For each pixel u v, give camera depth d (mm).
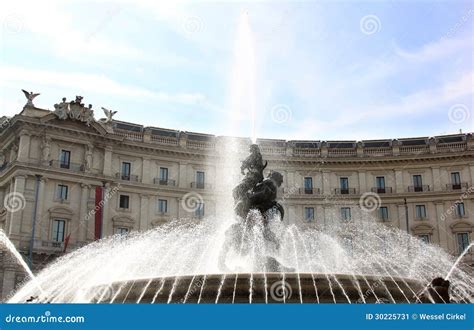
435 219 74750
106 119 71375
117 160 71500
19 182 61906
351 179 78875
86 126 67375
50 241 61125
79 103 66812
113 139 69750
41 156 64125
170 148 74000
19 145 63438
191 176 75375
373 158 78000
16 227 60375
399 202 76500
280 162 78438
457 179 75812
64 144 66438
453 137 77938
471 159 75562
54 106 65312
